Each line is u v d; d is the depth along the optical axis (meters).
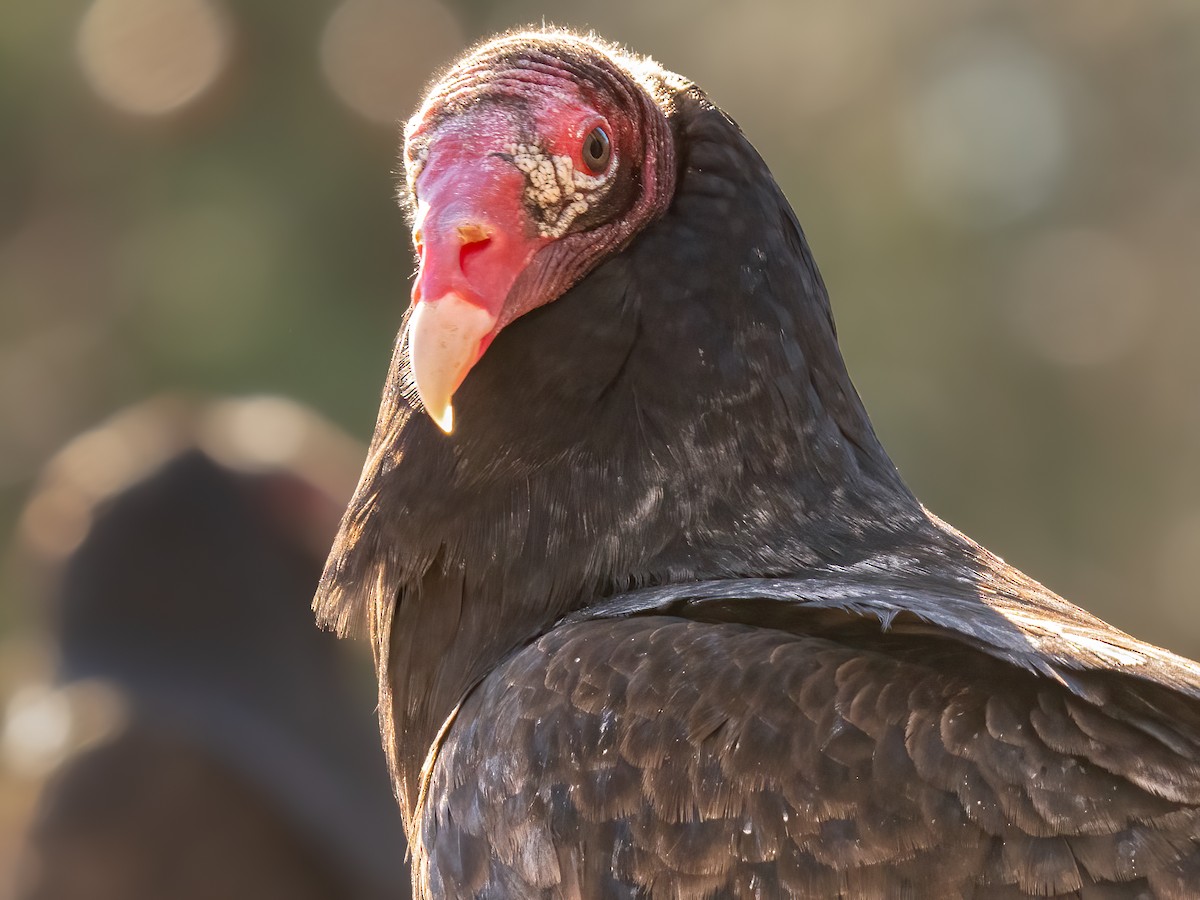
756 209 6.35
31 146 26.80
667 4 29.72
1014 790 5.12
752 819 5.27
